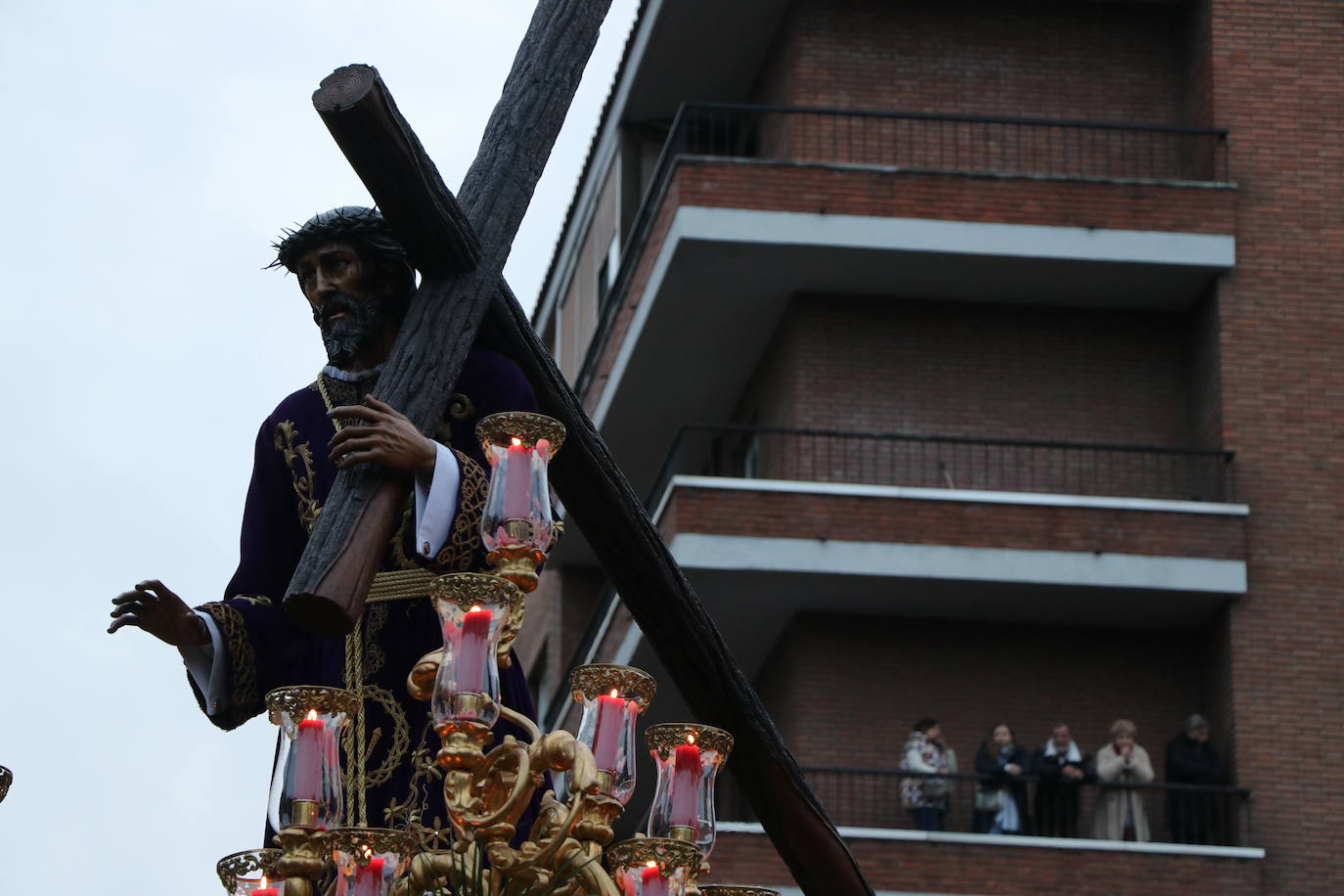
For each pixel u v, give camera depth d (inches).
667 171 1222.3
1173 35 1283.2
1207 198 1213.1
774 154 1278.3
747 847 1066.1
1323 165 1226.6
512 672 210.7
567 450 211.0
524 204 205.8
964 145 1250.0
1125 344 1234.0
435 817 206.1
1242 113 1234.0
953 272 1209.4
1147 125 1227.9
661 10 1288.1
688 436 1341.0
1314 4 1250.0
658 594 216.5
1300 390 1196.5
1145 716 1179.3
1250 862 1091.9
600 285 1475.1
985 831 1080.2
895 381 1217.4
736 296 1224.2
